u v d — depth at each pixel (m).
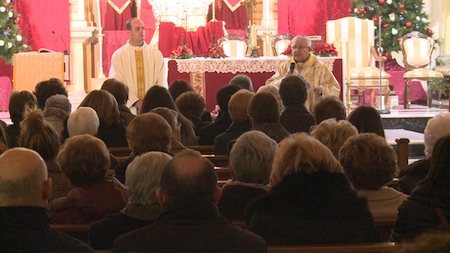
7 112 18.27
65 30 19.02
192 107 9.74
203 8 19.81
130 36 13.55
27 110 6.26
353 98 20.20
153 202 4.69
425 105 19.73
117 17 20.06
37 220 3.86
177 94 10.86
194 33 19.38
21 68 16.41
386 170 5.12
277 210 4.43
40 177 3.92
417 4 20.81
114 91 9.56
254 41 15.64
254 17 21.06
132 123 6.17
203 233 3.85
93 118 7.44
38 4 19.03
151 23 20.19
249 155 5.09
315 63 12.45
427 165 6.03
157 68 13.64
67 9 19.02
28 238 3.82
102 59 19.72
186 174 3.86
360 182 5.17
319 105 8.27
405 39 19.27
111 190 5.31
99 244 4.68
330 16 20.31
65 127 7.98
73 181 5.34
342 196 4.41
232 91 9.16
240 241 3.87
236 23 20.78
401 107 18.92
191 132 8.96
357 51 18.62
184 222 3.87
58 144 6.15
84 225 4.95
